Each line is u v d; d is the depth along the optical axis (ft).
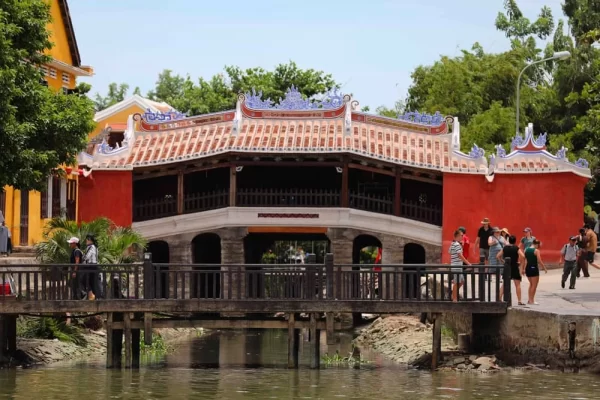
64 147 105.91
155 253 165.17
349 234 151.02
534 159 154.71
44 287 94.02
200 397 78.23
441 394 78.54
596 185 213.25
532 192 153.48
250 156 149.89
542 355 86.94
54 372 92.32
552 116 231.91
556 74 232.12
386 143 153.17
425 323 126.62
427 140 156.35
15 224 138.41
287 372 93.71
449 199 153.17
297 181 161.17
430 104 233.96
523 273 135.64
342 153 148.66
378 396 78.28
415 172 153.28
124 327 94.43
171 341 128.67
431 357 97.66
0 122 96.99
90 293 98.58
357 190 161.17
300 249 241.14
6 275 102.01
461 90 234.99
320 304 94.02
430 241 153.07
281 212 150.71
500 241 107.04
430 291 123.65
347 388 82.74
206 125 156.46
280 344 125.70
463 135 218.18
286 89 248.52
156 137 156.66
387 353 112.27
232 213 150.51
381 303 93.91
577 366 84.58
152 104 222.48
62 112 105.60
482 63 245.04
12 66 98.94
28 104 102.78
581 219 153.17
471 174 153.17
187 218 151.94
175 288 94.68
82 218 152.97
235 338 134.51
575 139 217.97
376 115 156.76
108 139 188.34
